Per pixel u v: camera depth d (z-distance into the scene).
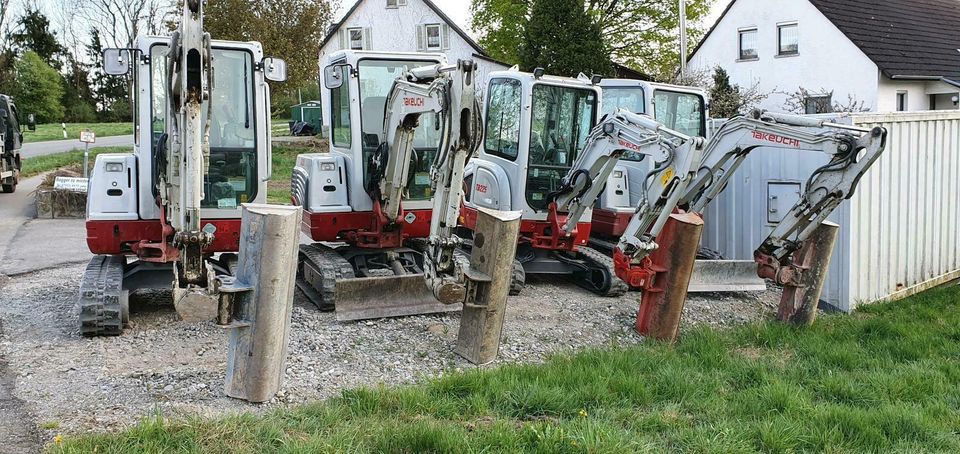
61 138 36.59
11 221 15.02
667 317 7.46
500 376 5.86
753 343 7.39
